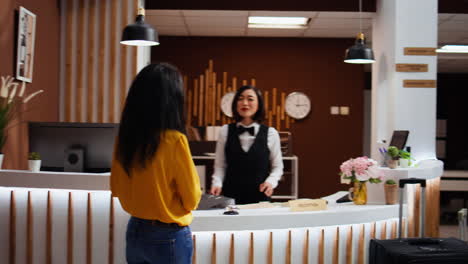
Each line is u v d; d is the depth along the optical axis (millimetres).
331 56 7883
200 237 2795
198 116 7824
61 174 2895
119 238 2949
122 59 5727
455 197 9250
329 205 3293
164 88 1929
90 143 3234
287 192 7148
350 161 3320
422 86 5438
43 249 3020
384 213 3199
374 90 6426
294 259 2924
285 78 7859
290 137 7141
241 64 7852
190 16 6570
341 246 3070
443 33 7504
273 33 7598
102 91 5715
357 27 7113
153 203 1938
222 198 3148
